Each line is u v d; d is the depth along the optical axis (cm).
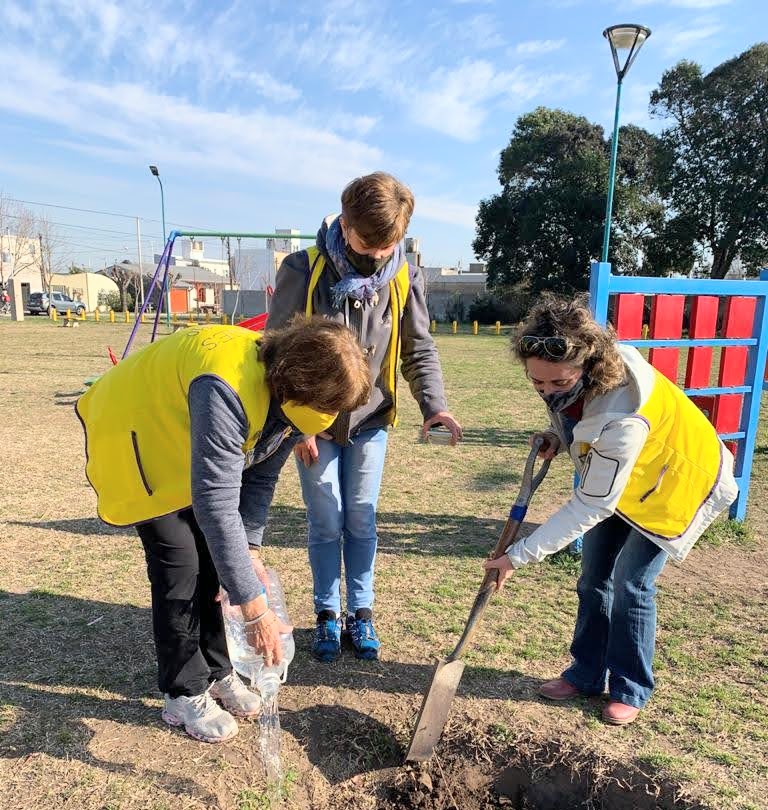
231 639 235
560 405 212
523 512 240
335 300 247
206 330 203
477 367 1519
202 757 224
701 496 223
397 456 656
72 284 5625
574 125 3294
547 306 204
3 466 582
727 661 288
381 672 275
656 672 279
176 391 197
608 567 247
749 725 246
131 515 209
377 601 338
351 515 281
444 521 464
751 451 444
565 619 321
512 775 232
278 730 231
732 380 432
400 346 285
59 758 221
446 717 226
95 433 212
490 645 296
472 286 4491
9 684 259
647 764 223
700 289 398
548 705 255
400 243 249
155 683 264
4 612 315
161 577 216
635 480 223
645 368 217
